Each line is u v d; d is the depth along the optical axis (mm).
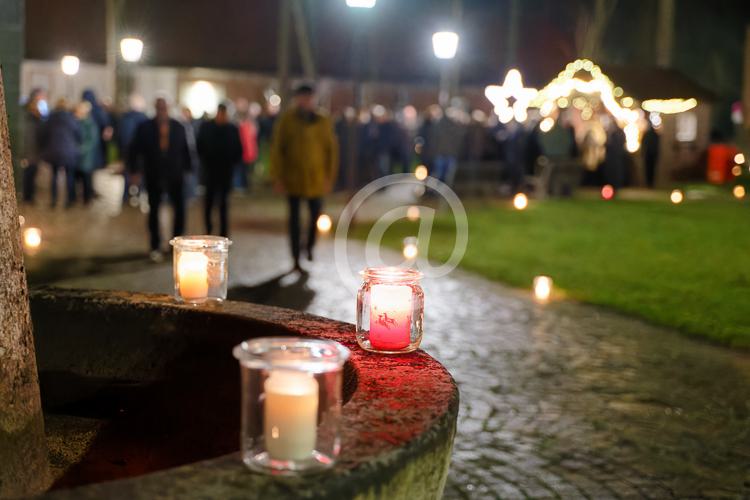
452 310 9219
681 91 28344
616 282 11148
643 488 4727
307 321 3312
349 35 29719
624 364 7266
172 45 28453
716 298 10195
